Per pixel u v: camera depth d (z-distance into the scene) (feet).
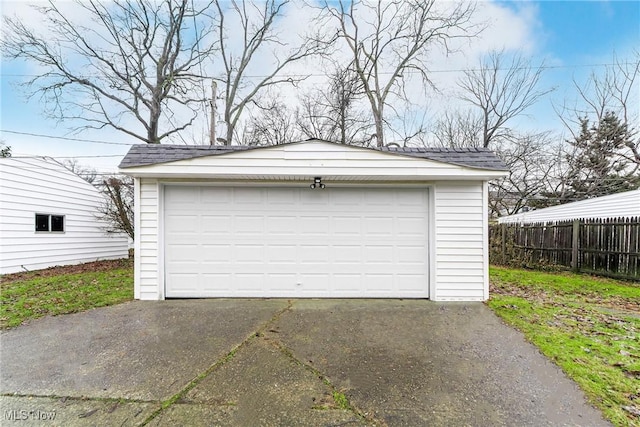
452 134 58.13
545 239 29.40
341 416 7.38
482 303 16.83
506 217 50.70
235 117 50.93
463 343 11.51
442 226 17.53
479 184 17.52
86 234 35.42
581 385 8.57
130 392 8.34
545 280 23.62
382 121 50.62
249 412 7.53
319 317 14.44
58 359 10.23
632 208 29.99
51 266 30.73
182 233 17.87
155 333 12.46
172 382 8.83
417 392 8.36
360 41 49.67
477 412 7.51
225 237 17.99
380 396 8.17
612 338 11.77
